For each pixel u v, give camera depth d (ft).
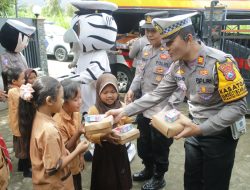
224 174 6.95
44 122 6.34
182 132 6.19
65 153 6.70
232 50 17.42
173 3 21.16
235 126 6.50
